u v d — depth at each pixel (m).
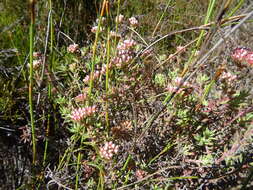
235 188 0.20
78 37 0.32
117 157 0.19
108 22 0.14
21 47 0.28
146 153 0.21
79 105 0.20
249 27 0.37
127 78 0.19
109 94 0.18
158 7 0.34
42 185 0.20
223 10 0.12
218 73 0.15
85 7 0.33
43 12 0.28
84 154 0.23
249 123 0.18
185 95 0.18
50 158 0.22
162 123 0.20
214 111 0.18
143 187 0.18
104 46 0.22
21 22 0.29
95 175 0.20
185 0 0.39
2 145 0.22
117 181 0.18
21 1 0.29
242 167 0.18
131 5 0.36
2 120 0.24
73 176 0.19
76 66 0.22
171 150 0.20
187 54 0.32
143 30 0.35
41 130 0.21
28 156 0.23
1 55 0.26
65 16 0.32
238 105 0.17
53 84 0.21
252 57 0.16
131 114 0.20
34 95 0.23
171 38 0.37
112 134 0.18
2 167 0.21
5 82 0.25
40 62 0.20
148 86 0.20
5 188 0.21
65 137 0.23
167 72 0.24
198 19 0.38
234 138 0.20
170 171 0.19
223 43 0.13
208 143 0.17
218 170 0.19
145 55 0.22
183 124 0.19
